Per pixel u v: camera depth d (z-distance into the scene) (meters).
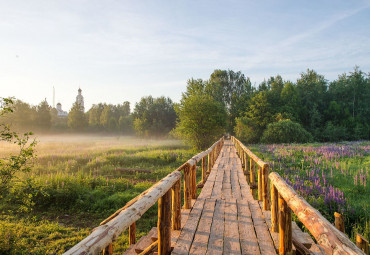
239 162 13.02
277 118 42.84
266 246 3.60
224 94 57.38
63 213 8.73
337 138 46.25
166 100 64.12
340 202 7.63
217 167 11.38
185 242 3.73
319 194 8.52
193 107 26.52
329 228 1.79
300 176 11.43
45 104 63.66
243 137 43.22
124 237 6.66
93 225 7.79
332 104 52.03
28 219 8.09
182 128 26.91
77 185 10.28
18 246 6.01
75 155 20.05
